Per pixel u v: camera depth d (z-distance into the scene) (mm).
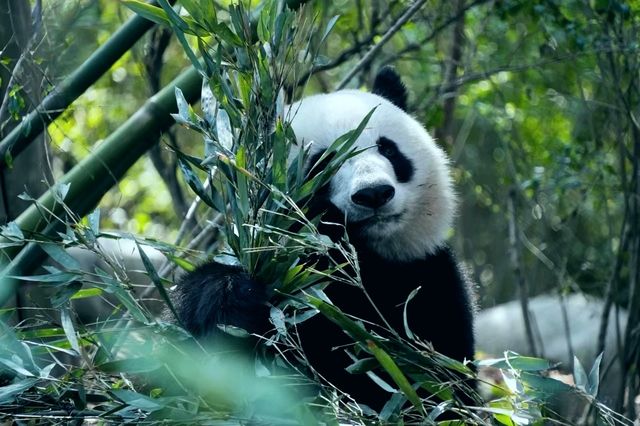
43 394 7656
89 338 8047
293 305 8008
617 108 14078
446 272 10750
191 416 7039
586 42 13859
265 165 8102
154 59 15969
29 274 9438
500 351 16609
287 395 7340
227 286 8398
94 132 16500
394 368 6871
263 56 8180
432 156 10703
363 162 9750
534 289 19797
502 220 21047
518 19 16734
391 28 14047
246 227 8148
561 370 15297
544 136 17938
